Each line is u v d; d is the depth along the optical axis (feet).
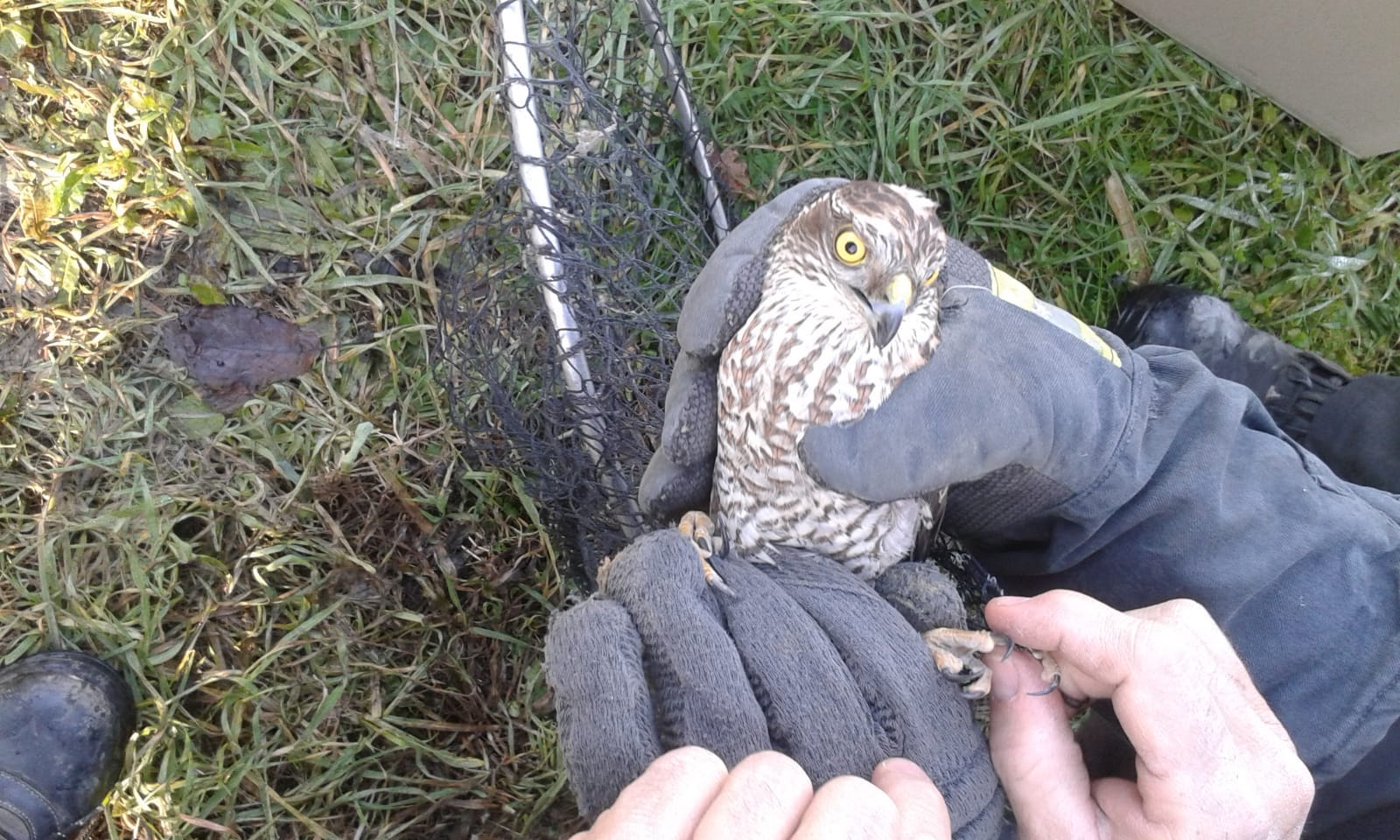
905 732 2.87
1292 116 6.75
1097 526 3.56
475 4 5.77
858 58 6.30
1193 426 3.62
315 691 5.77
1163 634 2.73
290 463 5.81
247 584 5.73
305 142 5.74
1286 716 3.75
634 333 5.44
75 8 5.40
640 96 5.82
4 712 5.11
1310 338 6.89
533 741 5.99
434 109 5.84
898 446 3.17
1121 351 3.72
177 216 5.60
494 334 5.41
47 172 5.47
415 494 5.90
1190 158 6.74
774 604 3.05
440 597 5.93
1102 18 6.56
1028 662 3.02
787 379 3.28
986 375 3.20
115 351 5.62
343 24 5.68
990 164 6.52
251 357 5.77
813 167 6.37
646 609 2.93
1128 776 3.38
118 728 5.37
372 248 5.83
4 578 5.45
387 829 5.81
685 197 6.03
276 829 5.73
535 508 5.90
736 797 2.22
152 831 5.52
